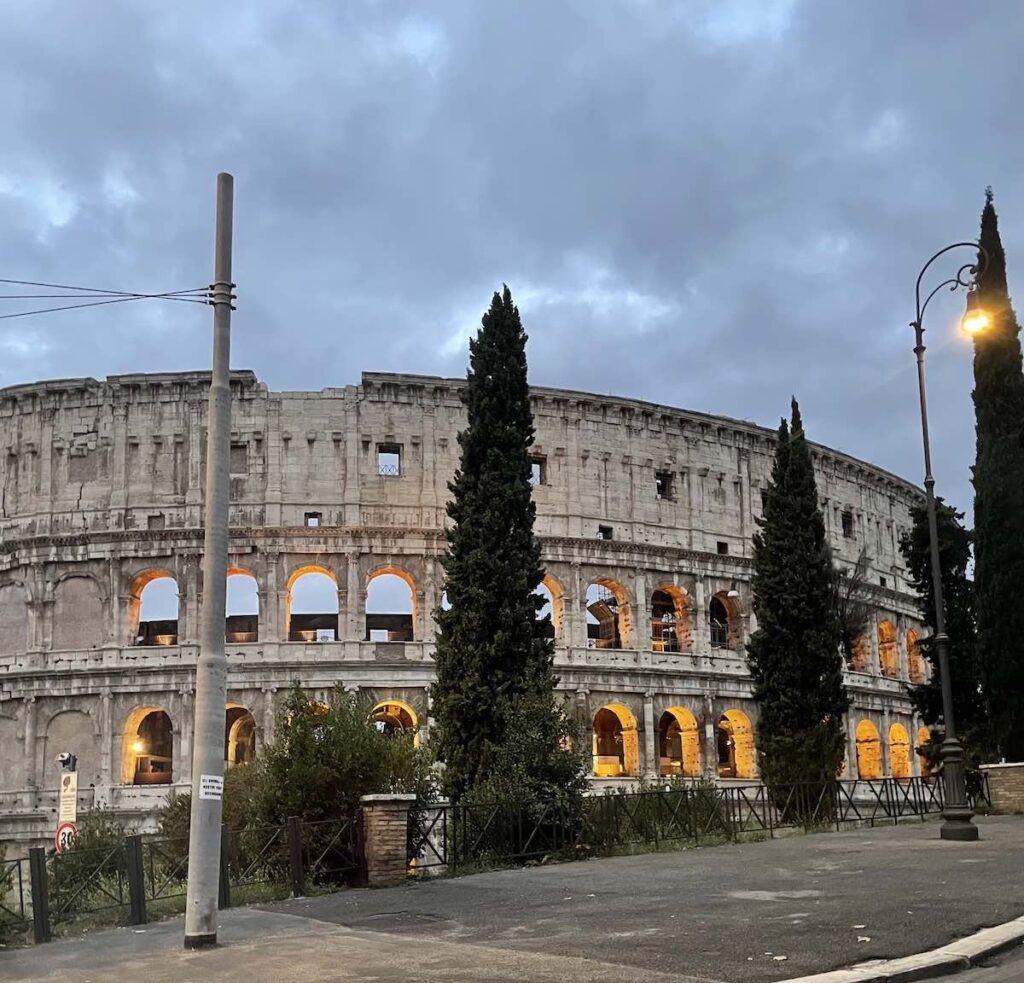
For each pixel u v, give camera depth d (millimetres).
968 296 47281
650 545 96250
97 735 84938
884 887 30078
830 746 70500
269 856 40781
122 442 90062
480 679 60656
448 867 43719
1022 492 68062
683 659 96188
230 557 88000
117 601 87375
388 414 91375
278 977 21828
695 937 23859
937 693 83250
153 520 88750
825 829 57344
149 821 81812
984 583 68562
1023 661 66562
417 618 88312
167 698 85312
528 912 29703
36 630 87625
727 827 54562
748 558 101000
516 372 66875
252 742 87875
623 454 98000
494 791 49688
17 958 27391
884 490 120250
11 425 91688
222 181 30797
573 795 50375
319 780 41281
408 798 40188
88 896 37156
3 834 83250
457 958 22984
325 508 89125
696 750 95000
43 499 89625
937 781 67188
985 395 69938
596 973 20688
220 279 30203
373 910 31922
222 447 29453
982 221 72125
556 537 92750
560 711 54062
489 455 64562
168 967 24062
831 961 20641
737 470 103438
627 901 30750
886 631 117750
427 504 90250
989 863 34906
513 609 61906
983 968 20547
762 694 73250
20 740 86000
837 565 109938
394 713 95000
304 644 86500
